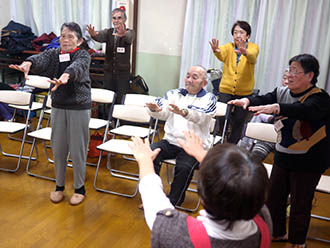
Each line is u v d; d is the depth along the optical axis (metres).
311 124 1.85
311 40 4.22
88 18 5.31
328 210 2.90
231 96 3.52
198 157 0.98
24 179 3.05
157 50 5.18
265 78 4.48
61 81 2.10
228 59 3.50
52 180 3.07
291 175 2.04
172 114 2.63
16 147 3.84
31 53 5.03
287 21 4.23
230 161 0.72
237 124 3.54
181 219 0.78
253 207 0.71
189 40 4.82
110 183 3.10
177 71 5.16
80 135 2.53
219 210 0.72
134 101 3.46
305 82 1.79
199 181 0.76
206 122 2.52
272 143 3.14
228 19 4.54
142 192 0.87
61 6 5.36
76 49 2.42
